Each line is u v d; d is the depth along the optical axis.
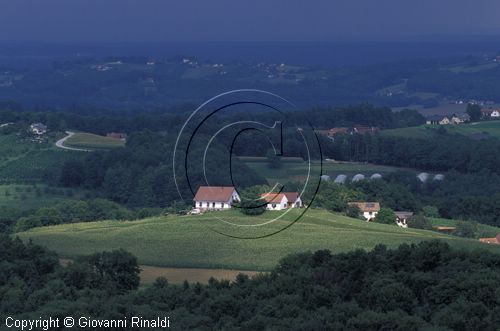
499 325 166.50
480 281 182.12
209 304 175.38
